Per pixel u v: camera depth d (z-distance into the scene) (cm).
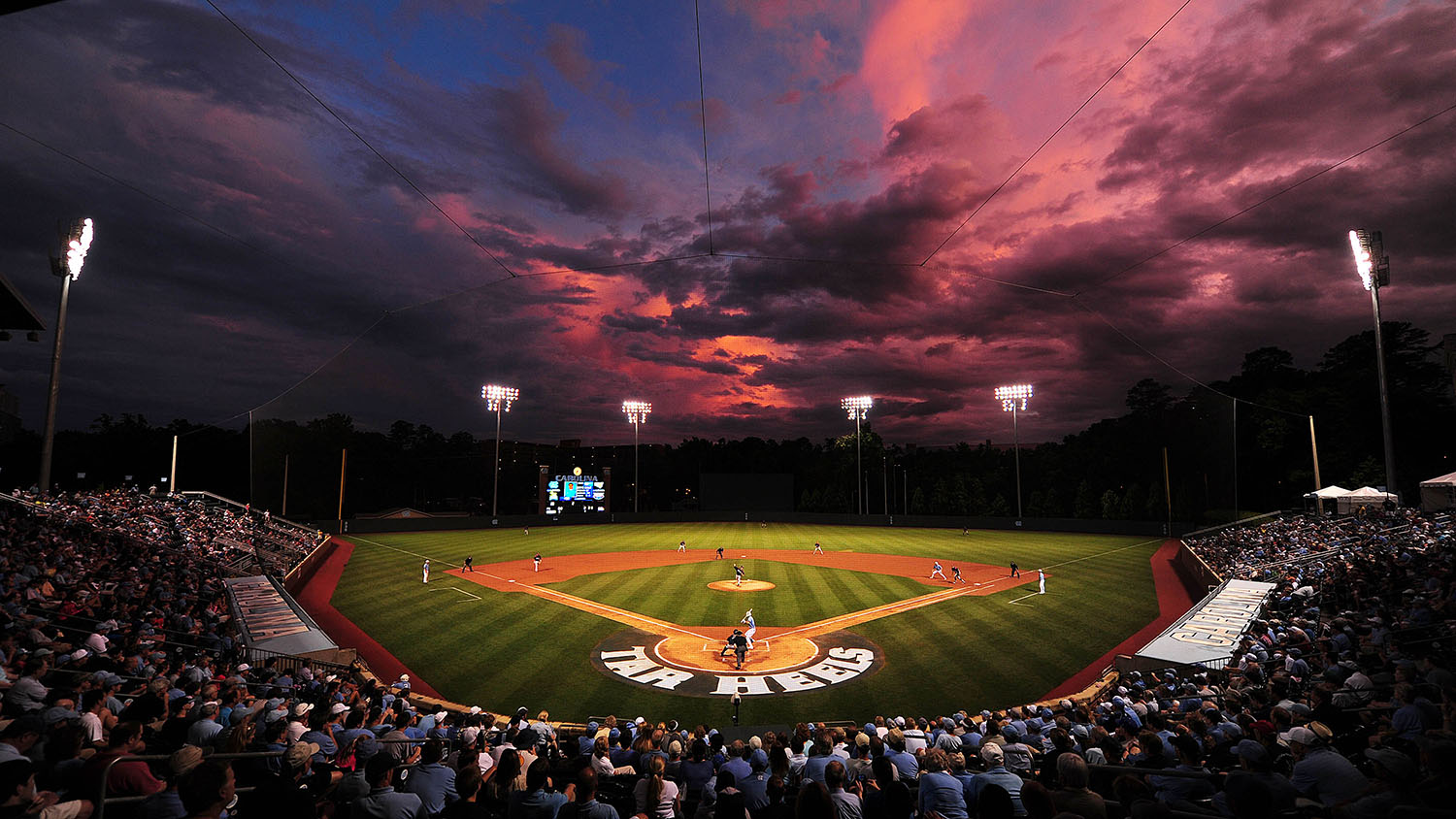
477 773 551
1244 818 377
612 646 2433
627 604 3150
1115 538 6144
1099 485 9262
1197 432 7450
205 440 9281
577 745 1154
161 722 934
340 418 9750
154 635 1680
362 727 1070
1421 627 1516
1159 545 5475
